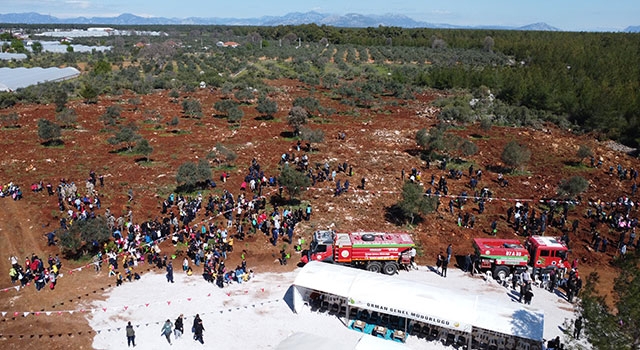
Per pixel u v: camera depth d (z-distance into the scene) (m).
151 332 25.11
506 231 38.56
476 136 65.88
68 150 56.53
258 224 37.69
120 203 41.41
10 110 77.62
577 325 21.56
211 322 26.08
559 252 31.41
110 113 70.31
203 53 164.25
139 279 30.55
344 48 172.62
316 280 26.27
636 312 16.66
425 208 38.12
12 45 178.75
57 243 35.19
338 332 25.44
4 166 50.41
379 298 24.70
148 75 110.06
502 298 29.14
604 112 69.06
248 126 68.94
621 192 47.41
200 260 32.69
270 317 26.67
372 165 52.00
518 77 89.88
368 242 31.23
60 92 78.31
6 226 37.59
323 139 57.53
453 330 24.91
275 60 148.12
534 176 51.06
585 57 116.94
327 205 41.62
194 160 53.00
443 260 31.72
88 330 25.23
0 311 26.83
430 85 106.88
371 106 84.88
